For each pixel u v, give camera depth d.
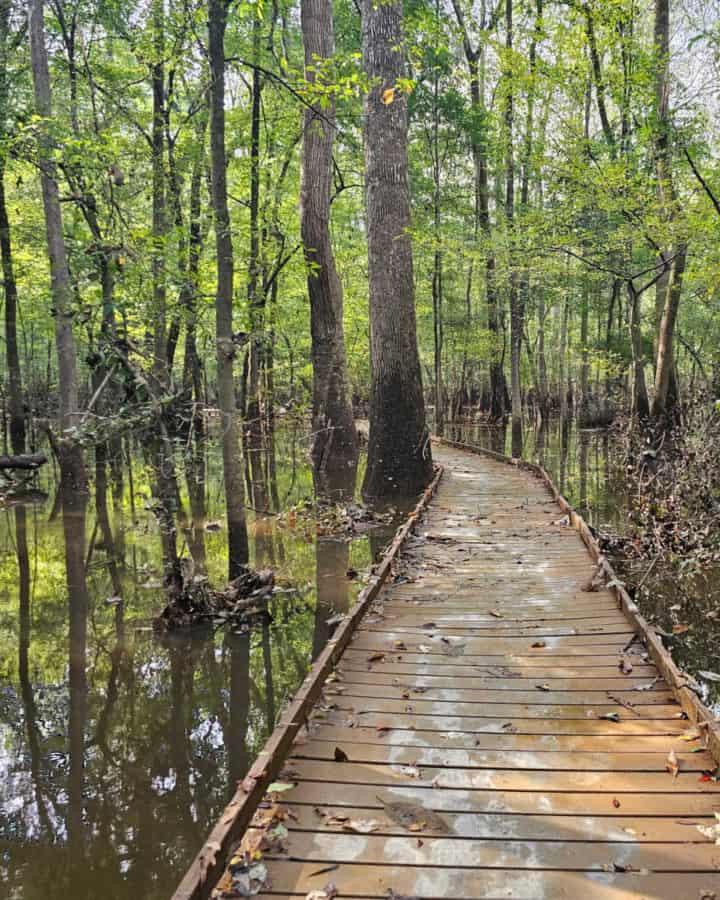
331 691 4.25
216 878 2.56
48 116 10.49
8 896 3.16
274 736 3.42
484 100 23.70
